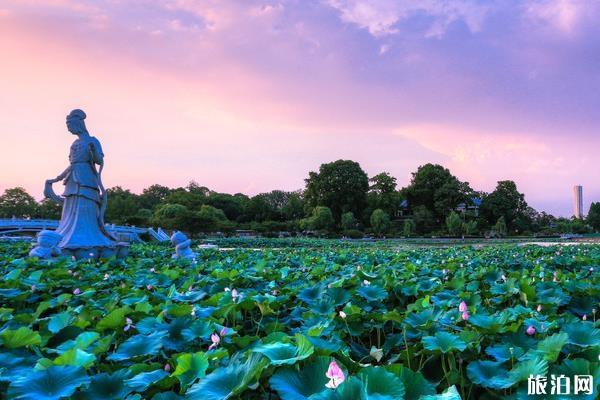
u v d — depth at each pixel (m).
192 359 2.98
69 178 14.51
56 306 5.59
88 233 14.39
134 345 3.56
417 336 3.97
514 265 10.78
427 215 84.44
